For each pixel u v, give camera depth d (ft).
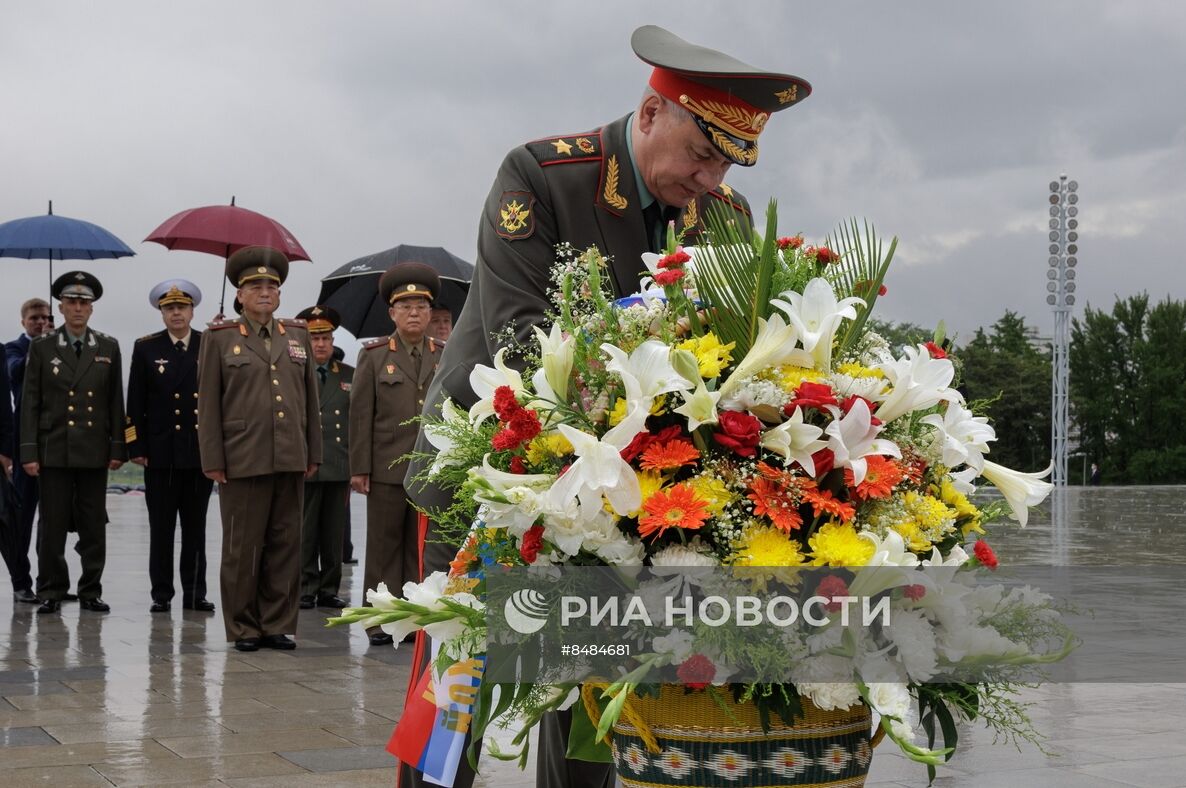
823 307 6.93
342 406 32.99
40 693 19.48
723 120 9.08
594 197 9.93
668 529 6.78
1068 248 142.00
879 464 6.84
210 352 24.80
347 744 15.98
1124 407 233.14
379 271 37.14
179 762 14.98
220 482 24.79
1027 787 13.88
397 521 26.89
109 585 36.22
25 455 30.35
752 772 6.93
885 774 14.53
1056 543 47.24
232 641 24.53
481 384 7.70
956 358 7.64
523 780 14.29
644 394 6.73
